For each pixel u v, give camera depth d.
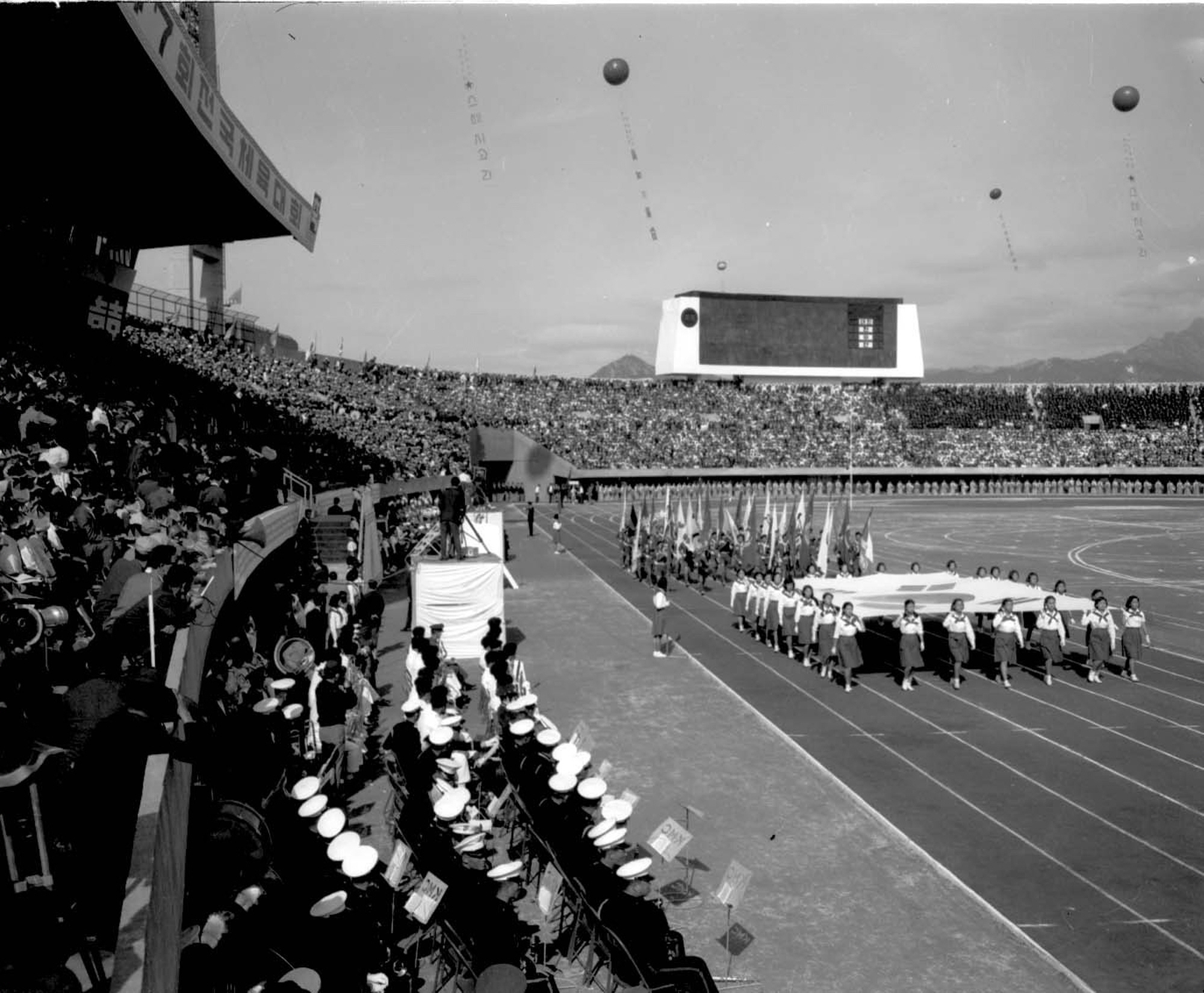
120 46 17.42
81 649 9.35
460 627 24.69
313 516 29.44
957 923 11.23
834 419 94.50
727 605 33.62
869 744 17.92
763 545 38.41
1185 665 24.33
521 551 48.94
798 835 13.73
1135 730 18.80
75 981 5.00
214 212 30.03
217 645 14.07
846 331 88.00
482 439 78.00
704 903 11.74
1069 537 52.97
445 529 26.47
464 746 14.31
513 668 17.72
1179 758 17.06
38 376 21.94
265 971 7.00
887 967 10.25
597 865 9.63
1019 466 88.56
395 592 35.19
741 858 12.98
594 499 79.56
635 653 25.69
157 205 28.97
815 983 9.93
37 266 27.94
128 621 9.37
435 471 53.59
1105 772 16.34
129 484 17.61
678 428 90.44
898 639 27.45
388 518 40.72
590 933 9.79
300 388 51.84
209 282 56.75
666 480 87.19
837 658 24.70
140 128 21.70
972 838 13.64
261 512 19.97
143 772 6.58
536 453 81.00
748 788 15.60
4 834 5.62
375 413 56.97
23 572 10.44
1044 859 12.95
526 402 90.69
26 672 7.00
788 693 21.75
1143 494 87.69
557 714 19.94
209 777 9.00
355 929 7.92
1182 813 14.51
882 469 87.50
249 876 7.91
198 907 7.69
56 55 17.80
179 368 37.94
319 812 9.85
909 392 98.44
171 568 10.08
